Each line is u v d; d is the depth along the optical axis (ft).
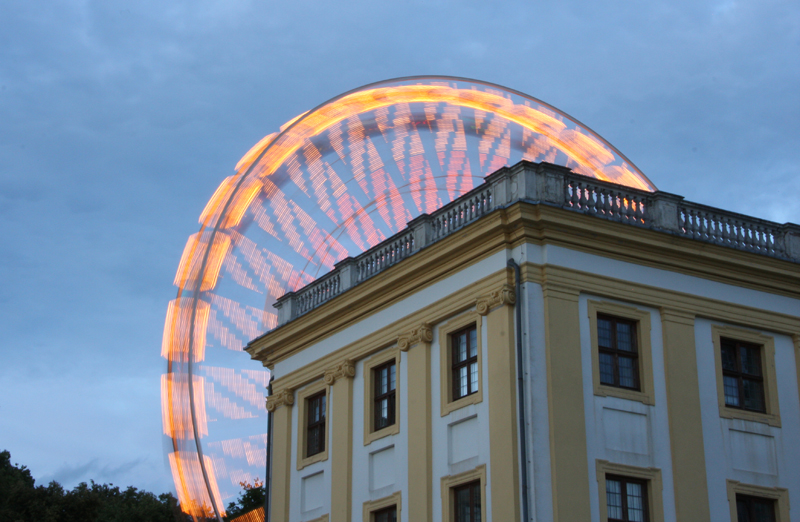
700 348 76.74
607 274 74.08
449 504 74.13
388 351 84.74
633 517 69.82
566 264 72.49
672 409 73.20
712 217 80.94
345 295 89.71
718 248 78.59
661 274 76.69
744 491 74.43
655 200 78.23
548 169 73.97
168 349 122.72
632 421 71.77
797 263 82.17
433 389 78.59
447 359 77.92
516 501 67.10
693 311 77.10
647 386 73.26
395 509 80.59
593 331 72.38
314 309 93.71
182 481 120.16
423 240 82.43
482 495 70.54
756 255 80.23
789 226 84.58
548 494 66.74
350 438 87.20
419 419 78.74
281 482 95.50
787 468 77.46
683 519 70.64
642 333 74.49
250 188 123.54
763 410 78.89
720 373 77.05
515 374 70.13
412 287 82.28
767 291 81.82
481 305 73.61
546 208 71.56
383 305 86.12
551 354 69.67
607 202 75.97
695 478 72.28
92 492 173.17
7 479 174.70
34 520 160.66
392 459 81.87
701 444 73.56
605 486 69.00
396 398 82.48
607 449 69.87
